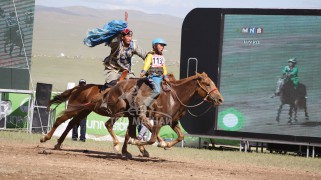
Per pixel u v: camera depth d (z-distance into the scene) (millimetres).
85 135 25516
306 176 16391
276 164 19578
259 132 24984
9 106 27453
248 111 25078
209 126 25453
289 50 24641
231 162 19328
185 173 15148
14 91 26812
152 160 17844
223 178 14719
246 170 16922
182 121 25641
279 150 26156
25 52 28094
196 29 25609
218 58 25375
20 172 13234
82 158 16734
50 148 19141
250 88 25062
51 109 26281
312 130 24391
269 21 24859
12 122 27562
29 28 28141
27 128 26688
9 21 28062
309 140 24406
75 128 24516
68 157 16719
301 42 24500
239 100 25172
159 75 16953
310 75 24422
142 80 17062
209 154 22156
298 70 24562
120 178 13414
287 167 18797
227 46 25328
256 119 25000
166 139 26359
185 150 23500
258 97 24984
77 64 88625
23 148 18375
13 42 28062
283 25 24703
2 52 28047
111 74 17656
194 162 18344
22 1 28078
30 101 27391
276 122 24797
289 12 24594
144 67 16734
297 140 24547
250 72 25078
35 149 18312
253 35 25000
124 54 17547
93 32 17562
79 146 21234
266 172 16719
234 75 25234
